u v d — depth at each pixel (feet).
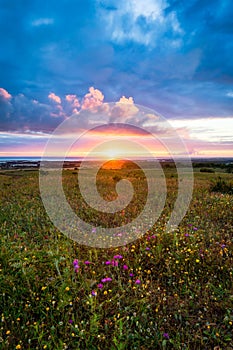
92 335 7.14
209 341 7.16
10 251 11.10
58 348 6.52
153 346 6.95
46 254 11.43
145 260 11.59
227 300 8.62
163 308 8.34
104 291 8.77
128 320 7.93
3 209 19.49
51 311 7.98
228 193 27.02
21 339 7.11
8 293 8.69
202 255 11.26
